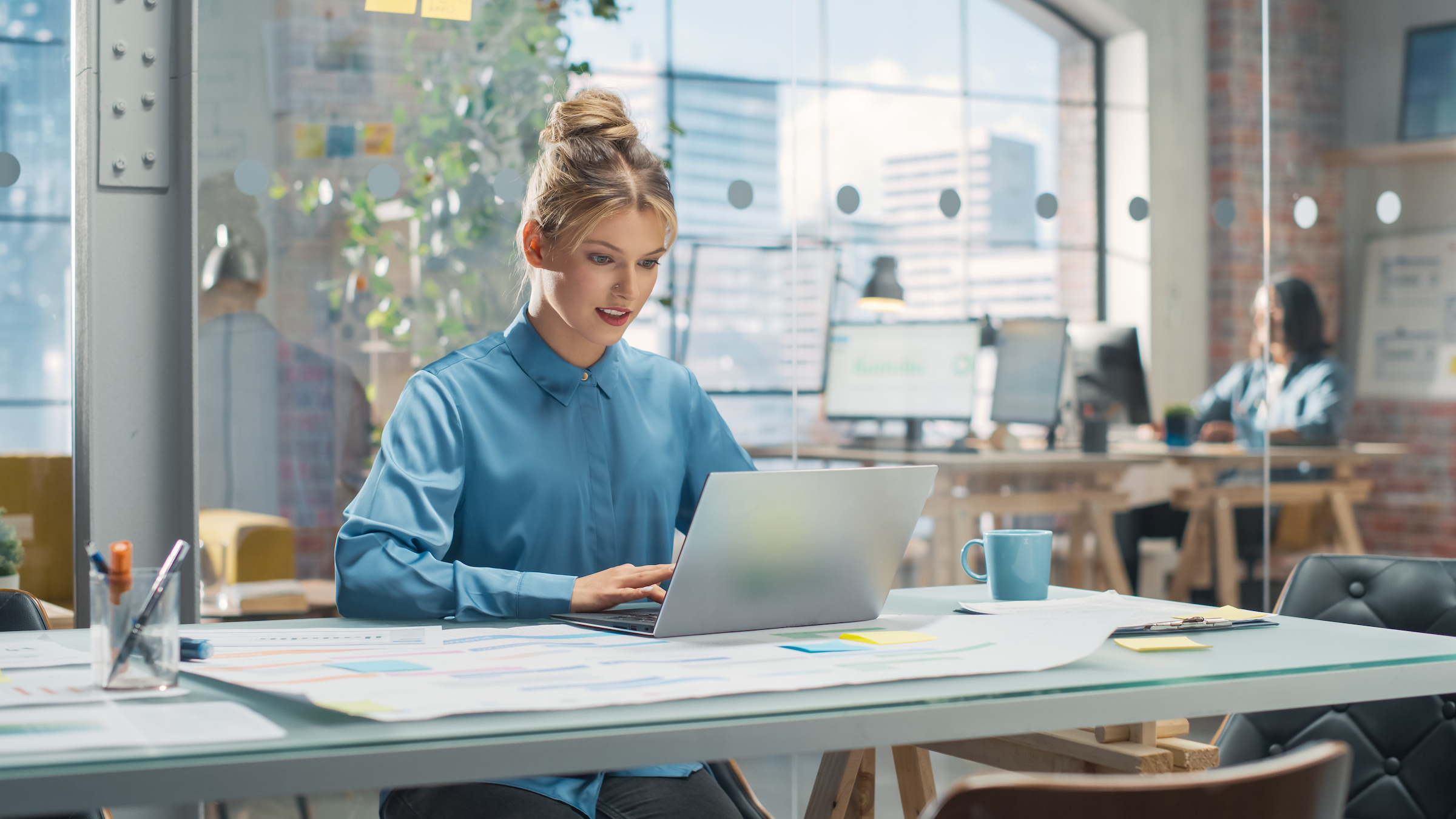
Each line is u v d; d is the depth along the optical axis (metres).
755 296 3.49
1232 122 3.60
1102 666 1.02
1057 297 3.58
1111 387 3.56
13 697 0.90
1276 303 3.60
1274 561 3.58
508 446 1.46
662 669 0.98
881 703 0.87
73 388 2.20
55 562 2.47
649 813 1.26
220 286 2.49
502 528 1.46
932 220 3.55
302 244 2.56
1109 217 3.59
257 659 1.02
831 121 3.54
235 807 2.16
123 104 2.07
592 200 1.37
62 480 2.48
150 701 0.89
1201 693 0.97
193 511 2.13
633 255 1.40
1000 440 3.54
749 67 3.46
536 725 0.80
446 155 2.70
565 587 1.28
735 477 1.10
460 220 2.71
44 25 2.47
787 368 3.51
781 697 0.89
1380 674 1.05
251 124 2.52
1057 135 3.60
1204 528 3.58
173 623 0.95
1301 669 1.02
